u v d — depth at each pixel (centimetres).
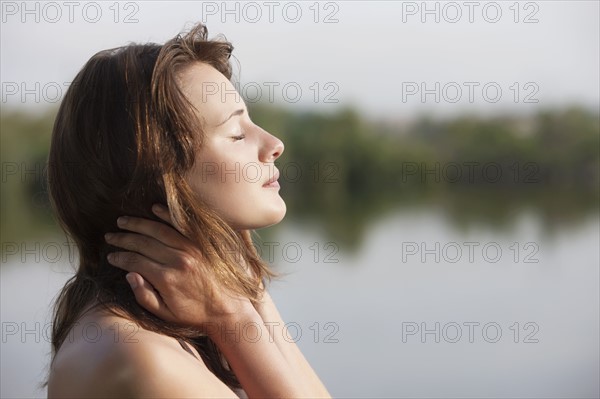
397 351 528
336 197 2155
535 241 1125
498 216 1504
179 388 103
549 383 460
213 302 117
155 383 102
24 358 497
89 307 116
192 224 116
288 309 659
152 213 119
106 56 121
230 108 122
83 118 119
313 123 2239
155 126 116
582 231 1227
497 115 2295
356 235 1221
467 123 2308
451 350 541
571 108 2236
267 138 125
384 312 650
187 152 117
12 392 407
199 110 119
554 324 623
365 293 735
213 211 120
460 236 1193
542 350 546
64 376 104
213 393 108
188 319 117
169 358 105
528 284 797
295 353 151
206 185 119
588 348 539
